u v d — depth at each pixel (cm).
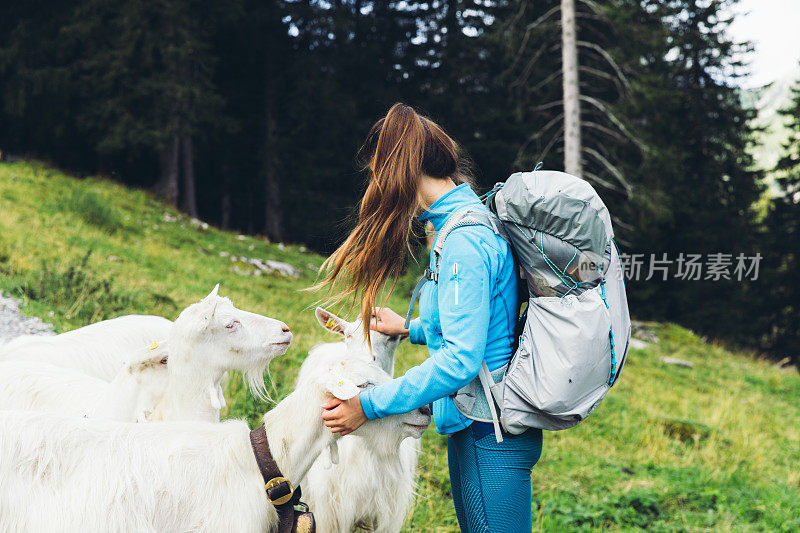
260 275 1292
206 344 268
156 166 2130
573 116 1319
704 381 1235
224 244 1496
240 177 2380
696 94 2280
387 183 205
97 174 2019
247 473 205
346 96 2136
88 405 291
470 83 2283
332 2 2208
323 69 2180
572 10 1327
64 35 1820
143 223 1392
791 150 2547
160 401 276
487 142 2147
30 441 188
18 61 1794
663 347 1544
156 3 1744
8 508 181
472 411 204
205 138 1925
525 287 213
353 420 198
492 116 2166
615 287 202
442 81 2252
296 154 2227
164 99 1762
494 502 204
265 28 2173
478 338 188
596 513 488
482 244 195
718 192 2298
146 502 190
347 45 2212
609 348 195
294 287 1214
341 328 302
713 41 2295
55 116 1878
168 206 1742
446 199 208
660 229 2062
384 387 195
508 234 203
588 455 638
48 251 903
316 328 842
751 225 2381
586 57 1750
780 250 2397
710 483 607
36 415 196
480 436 205
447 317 190
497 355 204
